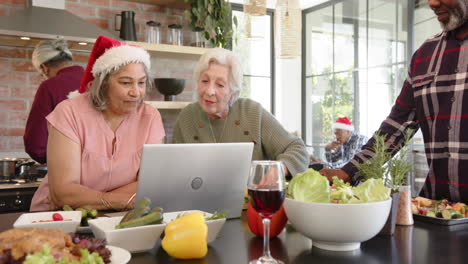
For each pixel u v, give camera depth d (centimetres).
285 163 187
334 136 479
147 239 100
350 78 543
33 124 272
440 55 187
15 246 77
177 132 218
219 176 129
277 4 359
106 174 177
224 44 380
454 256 95
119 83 172
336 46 563
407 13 462
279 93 608
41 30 306
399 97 203
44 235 82
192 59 394
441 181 187
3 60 338
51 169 167
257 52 591
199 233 95
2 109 339
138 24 375
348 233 97
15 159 302
